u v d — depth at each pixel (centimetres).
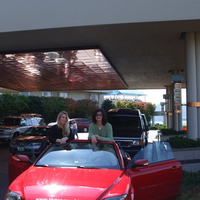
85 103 4406
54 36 1073
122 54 1398
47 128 1420
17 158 575
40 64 1608
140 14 919
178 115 2056
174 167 557
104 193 368
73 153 516
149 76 2084
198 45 1057
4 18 988
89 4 944
